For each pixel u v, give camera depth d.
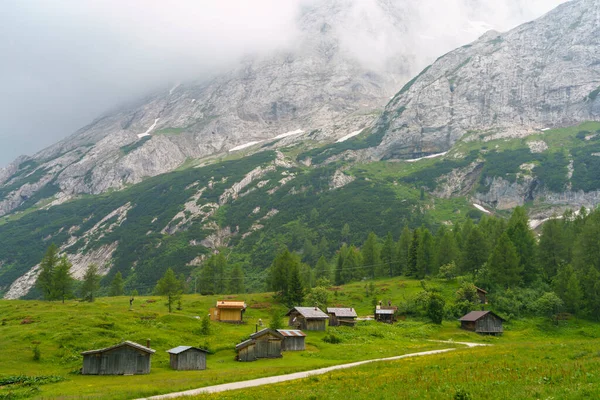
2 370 62.09
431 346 83.38
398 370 44.25
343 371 48.84
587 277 121.31
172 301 131.00
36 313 104.25
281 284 155.88
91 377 62.28
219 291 194.62
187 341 88.06
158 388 47.62
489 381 32.25
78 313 104.19
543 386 28.39
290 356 80.12
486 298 133.75
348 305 149.50
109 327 90.12
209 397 37.88
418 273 177.62
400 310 132.00
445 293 145.50
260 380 50.47
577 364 34.94
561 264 143.75
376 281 186.62
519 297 128.12
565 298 119.88
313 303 141.62
